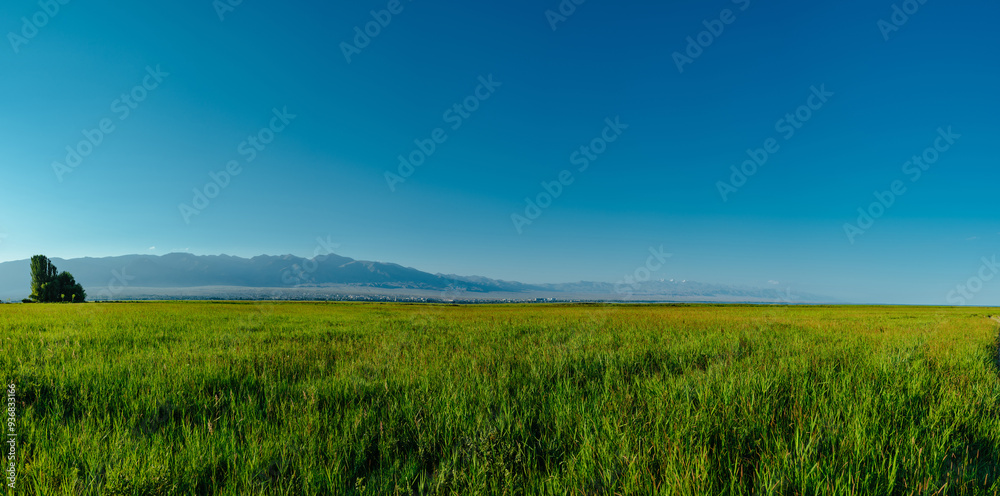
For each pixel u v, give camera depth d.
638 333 14.38
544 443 4.15
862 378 6.54
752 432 4.20
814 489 3.10
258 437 4.23
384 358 8.59
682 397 5.30
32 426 4.16
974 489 3.12
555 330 15.88
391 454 3.97
